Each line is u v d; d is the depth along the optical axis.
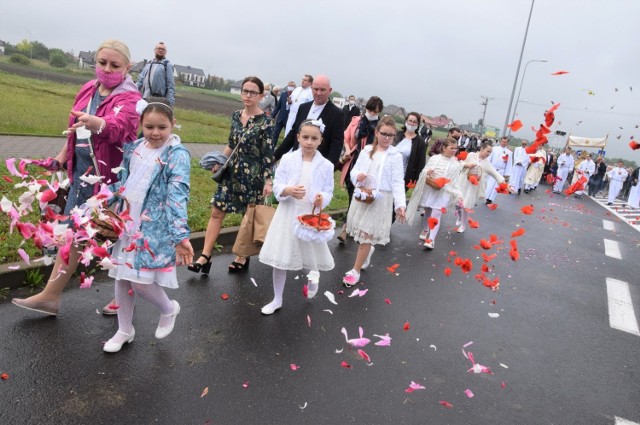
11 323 3.49
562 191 22.78
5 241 4.44
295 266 4.16
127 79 3.53
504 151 15.24
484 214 11.99
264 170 4.89
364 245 5.29
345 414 3.04
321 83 5.78
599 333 5.01
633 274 7.82
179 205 3.05
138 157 3.17
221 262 5.43
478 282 6.21
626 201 23.55
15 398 2.75
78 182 3.46
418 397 3.35
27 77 36.66
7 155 8.57
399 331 4.38
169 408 2.87
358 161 5.47
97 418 2.70
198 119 25.52
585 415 3.41
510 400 3.48
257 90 4.76
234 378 3.26
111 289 4.26
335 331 4.17
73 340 3.40
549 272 7.24
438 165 7.36
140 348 3.45
